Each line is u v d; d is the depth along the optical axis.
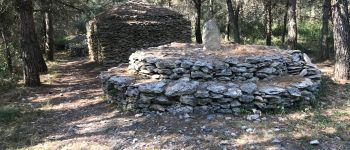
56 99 12.16
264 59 9.88
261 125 8.00
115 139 7.86
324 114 8.62
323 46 20.53
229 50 11.40
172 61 10.03
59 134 8.52
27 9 14.42
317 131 7.60
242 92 8.89
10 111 10.25
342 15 12.20
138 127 8.44
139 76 10.59
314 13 41.94
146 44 18.73
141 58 10.68
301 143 7.05
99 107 10.55
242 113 8.78
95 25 19.86
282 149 6.82
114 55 18.30
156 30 18.88
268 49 11.48
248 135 7.54
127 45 18.38
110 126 8.70
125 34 18.31
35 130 8.91
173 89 9.09
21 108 11.00
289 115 8.55
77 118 9.68
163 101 9.18
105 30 18.09
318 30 37.75
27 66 14.38
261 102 8.78
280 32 38.59
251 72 9.71
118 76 10.66
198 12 26.03
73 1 20.16
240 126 8.01
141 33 18.58
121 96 10.09
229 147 7.05
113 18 18.80
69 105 11.18
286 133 7.53
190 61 9.95
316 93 9.85
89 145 7.64
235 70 9.68
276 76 9.90
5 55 19.03
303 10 42.12
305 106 8.99
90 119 9.46
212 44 11.67
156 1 35.16
